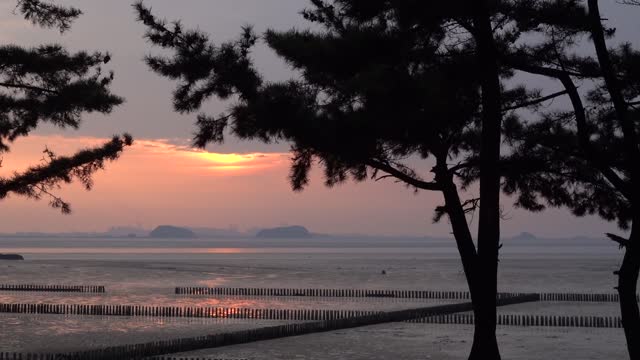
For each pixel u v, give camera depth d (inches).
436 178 759.7
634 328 676.7
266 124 701.9
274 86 711.1
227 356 1133.1
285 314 1753.2
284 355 1154.7
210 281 3467.0
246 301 2299.5
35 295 2460.6
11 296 2406.5
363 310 2023.9
